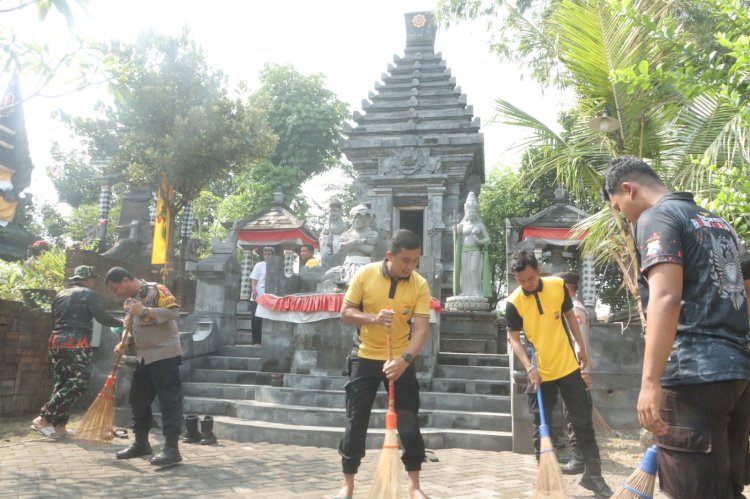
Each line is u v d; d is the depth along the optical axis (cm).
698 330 242
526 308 482
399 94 1955
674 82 556
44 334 909
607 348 800
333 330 844
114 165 1483
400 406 409
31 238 1845
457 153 1814
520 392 652
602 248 807
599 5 662
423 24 2097
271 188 2839
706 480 233
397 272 409
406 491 453
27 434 696
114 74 595
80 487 462
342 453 411
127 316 577
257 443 679
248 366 941
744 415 256
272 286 1169
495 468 559
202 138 1412
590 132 770
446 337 1252
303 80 3091
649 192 277
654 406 229
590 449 464
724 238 254
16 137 1773
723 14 549
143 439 581
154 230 1731
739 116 539
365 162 1862
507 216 2319
